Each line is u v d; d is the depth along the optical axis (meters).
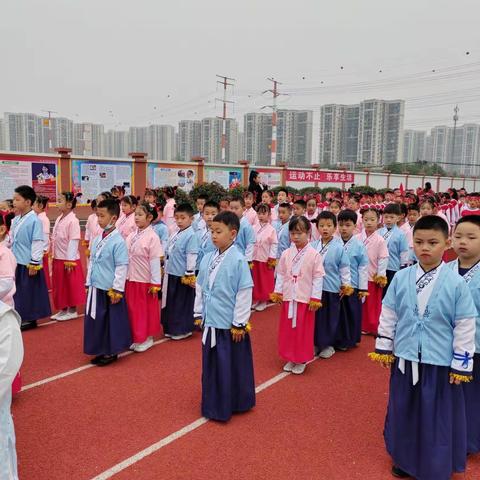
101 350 5.45
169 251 6.41
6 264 4.12
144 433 4.03
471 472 3.60
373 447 3.89
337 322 5.91
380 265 6.59
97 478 3.41
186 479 3.42
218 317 4.20
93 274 5.39
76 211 17.16
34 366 5.45
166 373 5.30
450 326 3.26
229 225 4.25
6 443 2.52
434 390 3.26
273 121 36.94
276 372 5.41
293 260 5.27
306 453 3.79
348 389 4.98
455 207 14.20
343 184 29.73
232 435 4.03
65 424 4.15
